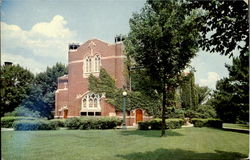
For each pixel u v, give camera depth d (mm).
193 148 12117
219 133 17516
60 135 17500
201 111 23750
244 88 19281
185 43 15117
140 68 18047
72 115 32719
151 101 24000
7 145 12484
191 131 19078
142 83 18047
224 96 20500
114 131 20344
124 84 27797
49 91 34812
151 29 15391
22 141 14164
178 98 22922
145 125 21891
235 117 21453
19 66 20625
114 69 30078
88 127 23562
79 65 33250
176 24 13164
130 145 13000
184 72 18656
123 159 9906
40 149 11820
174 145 12883
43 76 34781
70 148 12133
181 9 9195
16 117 22719
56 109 33844
